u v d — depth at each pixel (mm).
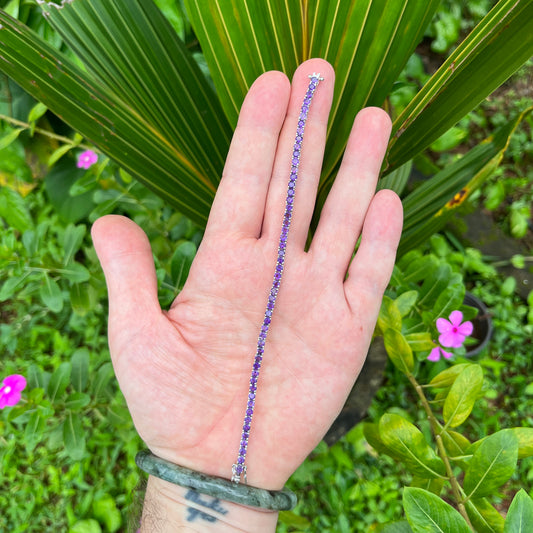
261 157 254
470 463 231
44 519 421
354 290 257
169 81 294
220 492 237
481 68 247
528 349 461
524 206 510
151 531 249
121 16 281
